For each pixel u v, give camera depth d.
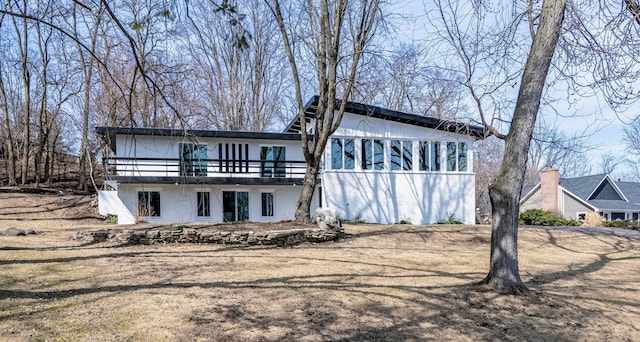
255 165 18.48
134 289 6.35
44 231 12.83
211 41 24.14
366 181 18.33
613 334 5.34
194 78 15.35
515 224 6.97
